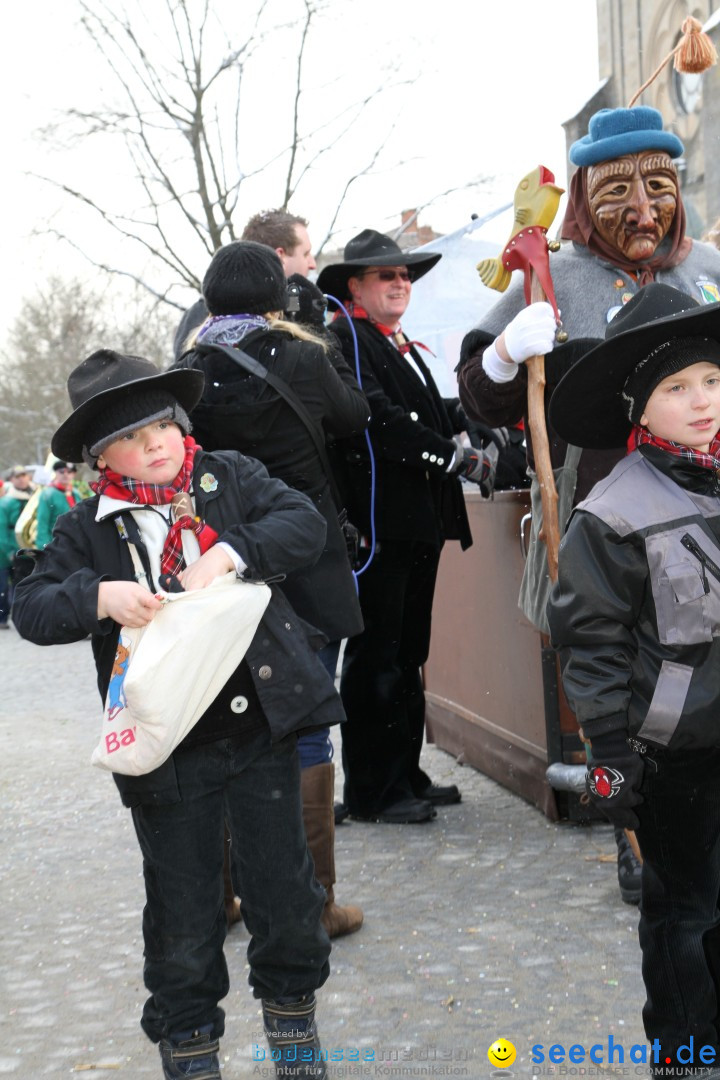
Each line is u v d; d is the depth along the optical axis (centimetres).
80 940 363
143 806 257
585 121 1588
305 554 260
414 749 482
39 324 2900
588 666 229
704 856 236
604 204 373
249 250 352
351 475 443
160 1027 257
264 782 261
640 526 231
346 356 440
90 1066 282
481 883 388
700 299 384
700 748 229
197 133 1700
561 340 357
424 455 432
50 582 255
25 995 324
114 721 245
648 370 238
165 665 237
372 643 456
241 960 340
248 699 258
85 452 263
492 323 394
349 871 408
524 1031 286
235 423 339
